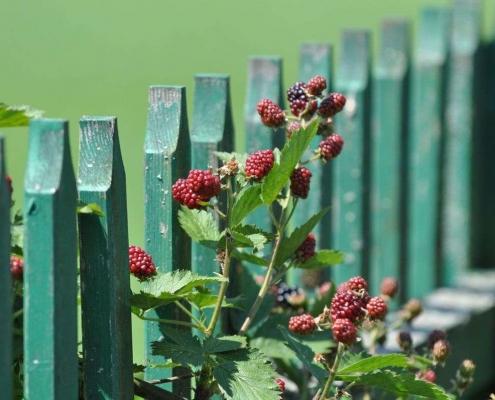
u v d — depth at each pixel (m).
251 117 7.73
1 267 4.58
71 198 4.83
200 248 6.52
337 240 10.03
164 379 5.73
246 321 5.92
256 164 5.49
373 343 6.88
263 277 6.79
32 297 4.79
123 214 5.27
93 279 5.17
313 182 8.89
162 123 5.98
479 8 12.08
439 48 11.45
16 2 26.56
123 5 26.38
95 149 5.17
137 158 16.34
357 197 9.93
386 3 27.08
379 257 11.01
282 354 6.32
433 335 6.59
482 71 12.49
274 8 26.25
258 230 5.67
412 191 11.64
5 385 4.65
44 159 4.76
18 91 20.14
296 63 21.83
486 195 12.72
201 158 6.72
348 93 9.87
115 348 5.22
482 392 10.95
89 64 21.94
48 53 22.72
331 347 6.41
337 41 23.34
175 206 5.98
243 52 22.83
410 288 11.66
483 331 10.87
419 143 11.56
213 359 5.42
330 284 6.60
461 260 12.29
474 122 12.29
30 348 4.81
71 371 4.92
